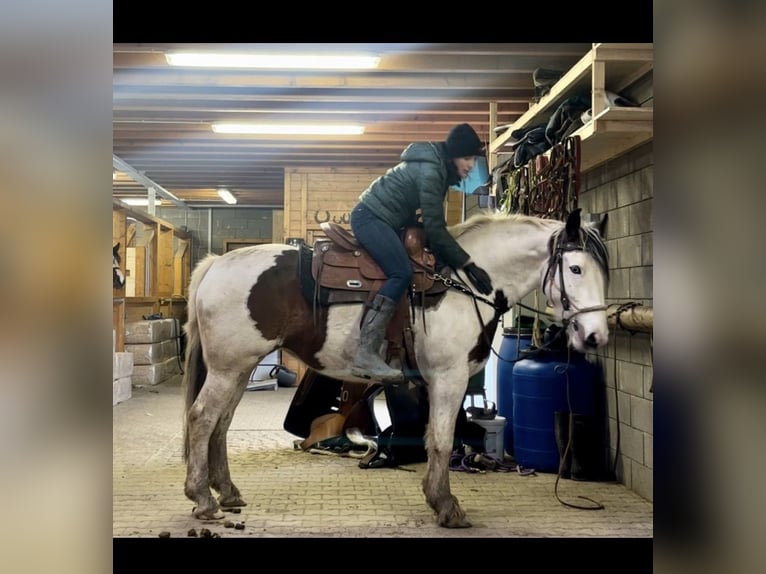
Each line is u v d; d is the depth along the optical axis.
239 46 3.99
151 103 5.21
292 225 7.54
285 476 3.64
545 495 3.31
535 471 3.77
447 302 2.79
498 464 3.84
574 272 2.78
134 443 4.39
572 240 2.81
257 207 11.26
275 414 5.61
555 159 3.47
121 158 7.21
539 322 4.25
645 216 3.29
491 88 4.73
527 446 3.81
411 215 2.88
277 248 2.89
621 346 3.58
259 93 4.93
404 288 2.67
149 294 8.87
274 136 6.19
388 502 3.15
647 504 3.17
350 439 4.12
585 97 3.57
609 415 3.71
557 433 3.68
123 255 7.04
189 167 7.70
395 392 3.93
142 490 3.29
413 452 3.91
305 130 6.01
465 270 2.83
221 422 3.00
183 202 10.75
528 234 2.93
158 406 5.93
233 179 8.50
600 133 3.10
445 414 2.80
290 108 5.33
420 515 2.94
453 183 2.97
